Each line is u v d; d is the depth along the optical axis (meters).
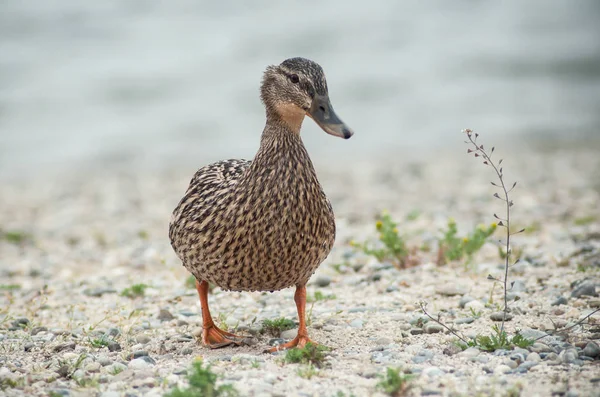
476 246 10.60
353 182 20.89
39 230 15.95
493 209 15.61
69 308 9.55
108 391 6.08
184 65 35.41
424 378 6.26
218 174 7.59
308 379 6.33
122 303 9.73
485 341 7.08
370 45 38.56
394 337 7.66
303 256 6.98
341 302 9.25
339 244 13.09
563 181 19.02
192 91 32.41
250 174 6.90
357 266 11.12
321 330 8.02
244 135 27.59
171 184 21.83
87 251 13.77
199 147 26.61
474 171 21.52
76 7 44.47
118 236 15.04
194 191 7.46
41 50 37.56
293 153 6.92
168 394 5.78
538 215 14.67
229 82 33.34
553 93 32.31
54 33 40.00
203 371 5.88
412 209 16.23
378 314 8.52
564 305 8.46
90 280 11.16
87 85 33.16
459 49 38.34
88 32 40.31
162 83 33.28
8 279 11.73
